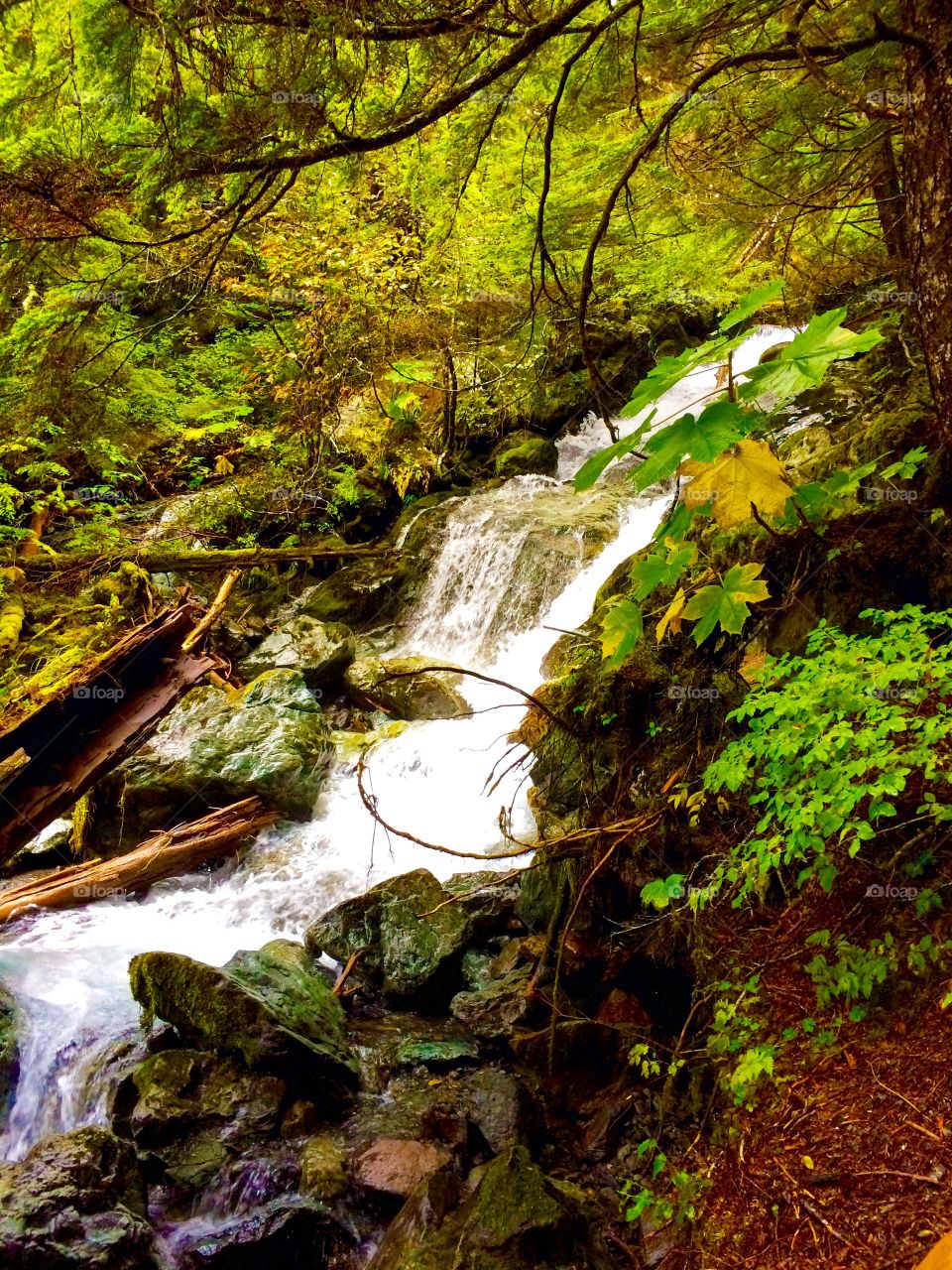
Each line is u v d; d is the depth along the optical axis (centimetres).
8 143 251
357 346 634
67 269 317
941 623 288
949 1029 253
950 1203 210
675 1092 363
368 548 1038
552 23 241
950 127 230
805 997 293
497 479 1092
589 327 918
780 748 270
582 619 834
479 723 772
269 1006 424
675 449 140
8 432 407
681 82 316
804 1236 223
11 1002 479
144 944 560
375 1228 349
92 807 680
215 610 444
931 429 387
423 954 488
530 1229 281
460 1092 403
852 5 287
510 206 411
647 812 390
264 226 639
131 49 238
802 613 379
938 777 296
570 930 429
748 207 389
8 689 762
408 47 269
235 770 680
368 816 676
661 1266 263
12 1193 328
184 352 1100
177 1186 367
